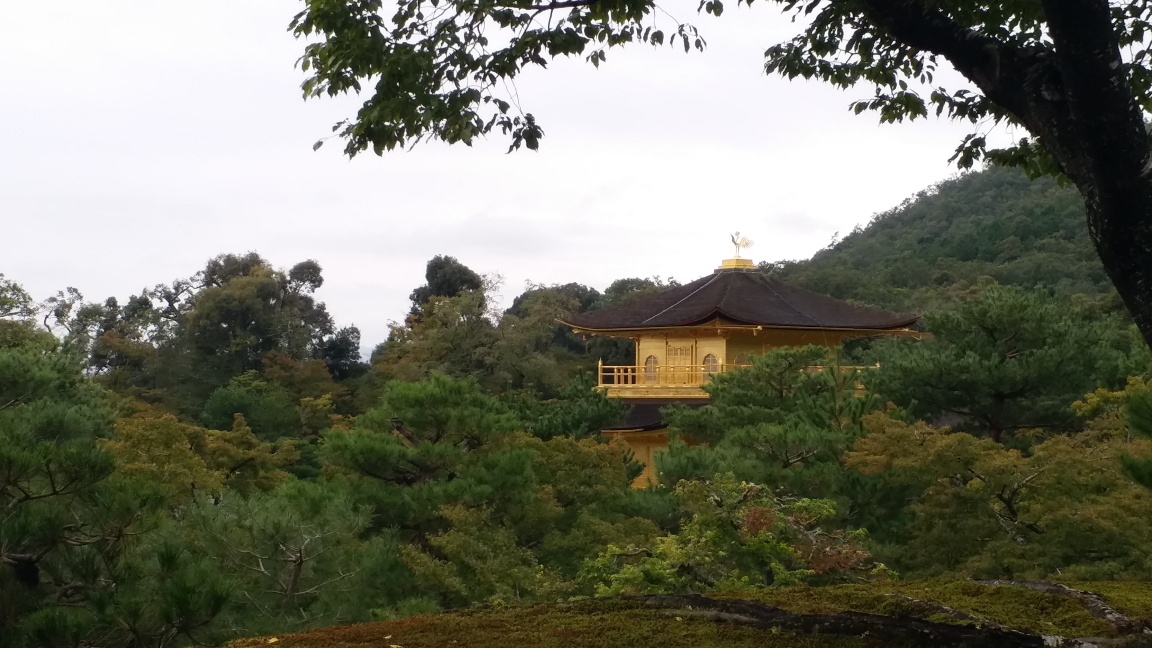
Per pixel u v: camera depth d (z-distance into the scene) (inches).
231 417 2297.0
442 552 677.9
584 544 697.6
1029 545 633.0
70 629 384.8
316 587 548.1
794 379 1153.4
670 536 534.9
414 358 2632.9
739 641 213.9
